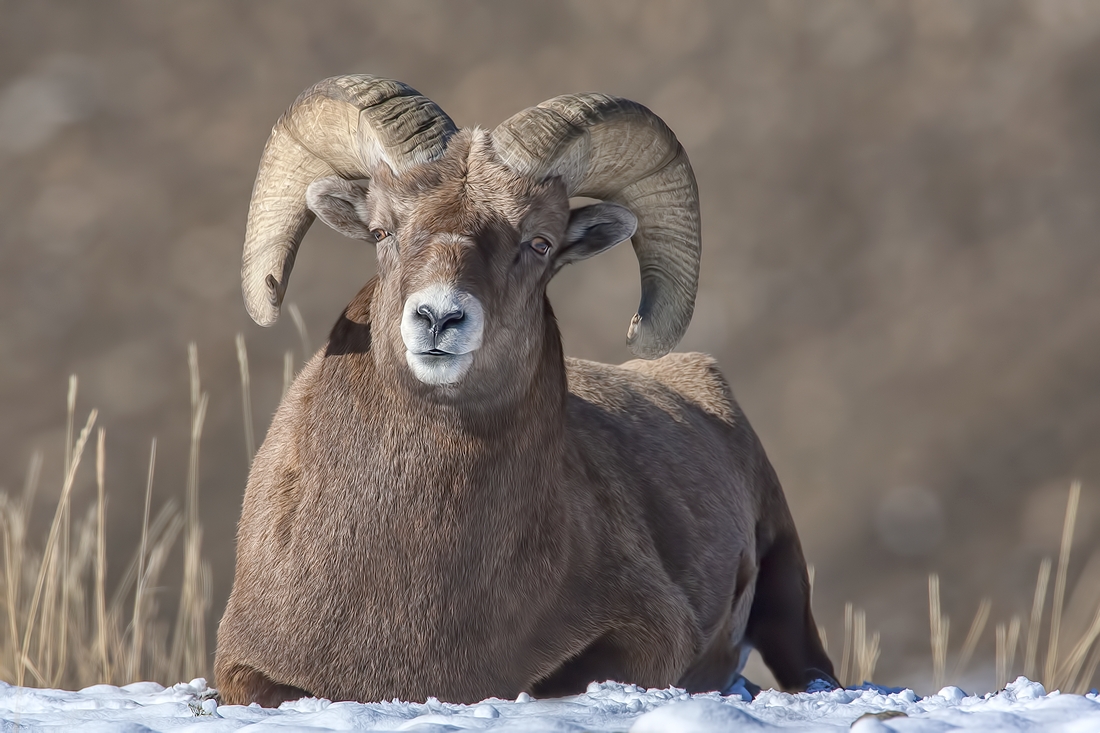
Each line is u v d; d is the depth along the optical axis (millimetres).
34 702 17156
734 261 117562
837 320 112438
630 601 21000
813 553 90062
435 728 13398
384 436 18844
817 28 140125
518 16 144125
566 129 19547
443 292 17469
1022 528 91938
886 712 13703
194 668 27219
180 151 132500
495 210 18938
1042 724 12773
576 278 111062
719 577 24188
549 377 19906
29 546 29969
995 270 116938
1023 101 131750
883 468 97938
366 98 19719
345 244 114250
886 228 121062
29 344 109312
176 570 74875
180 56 144125
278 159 21719
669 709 12734
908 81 135500
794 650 26953
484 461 18797
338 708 15250
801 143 129000
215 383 103875
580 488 21406
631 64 138250
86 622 27375
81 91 138875
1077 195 123500
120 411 102000
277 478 20141
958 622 80062
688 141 129750
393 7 147125
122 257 119562
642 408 25438
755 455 27875
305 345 27141
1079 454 98375
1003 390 105562
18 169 129125
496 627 19094
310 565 18969
